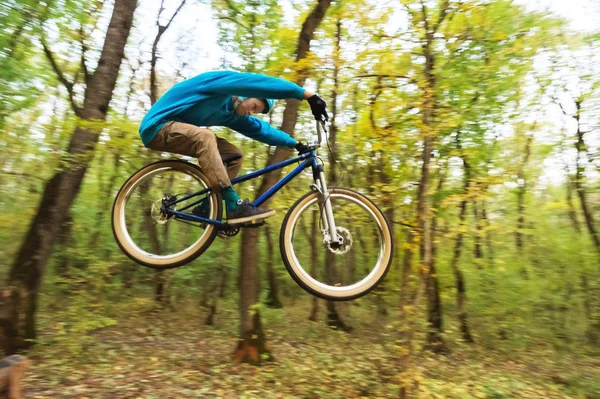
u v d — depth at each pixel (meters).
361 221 4.04
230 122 3.41
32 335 6.28
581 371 8.77
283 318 10.88
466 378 7.51
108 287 9.09
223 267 10.39
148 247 3.55
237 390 5.71
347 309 10.98
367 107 6.95
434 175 8.27
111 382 5.55
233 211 3.11
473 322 11.02
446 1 6.56
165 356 7.08
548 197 11.50
